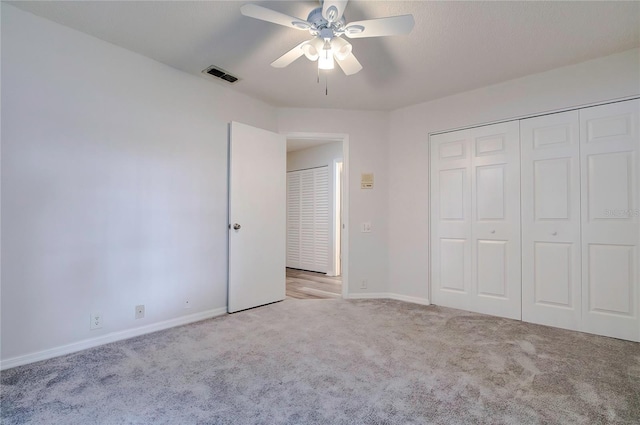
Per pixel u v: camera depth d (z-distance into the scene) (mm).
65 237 2191
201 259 2998
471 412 1541
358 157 3844
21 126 2020
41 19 2100
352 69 2201
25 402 1602
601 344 2387
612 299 2553
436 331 2654
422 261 3592
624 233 2518
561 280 2773
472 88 3215
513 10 1999
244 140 3307
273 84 3145
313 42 1977
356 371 1948
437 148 3523
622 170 2525
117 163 2447
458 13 2027
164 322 2717
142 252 2586
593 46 2428
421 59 2627
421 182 3617
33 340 2057
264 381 1827
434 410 1557
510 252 3035
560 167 2789
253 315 3104
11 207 1979
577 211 2707
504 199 3076
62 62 2188
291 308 3355
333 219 5605
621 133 2527
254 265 3393
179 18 2121
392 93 3342
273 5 1969
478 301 3223
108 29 2246
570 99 2732
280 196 3686
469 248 3291
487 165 3178
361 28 1790
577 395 1688
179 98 2842
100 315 2350
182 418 1486
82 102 2275
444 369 1977
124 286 2480
